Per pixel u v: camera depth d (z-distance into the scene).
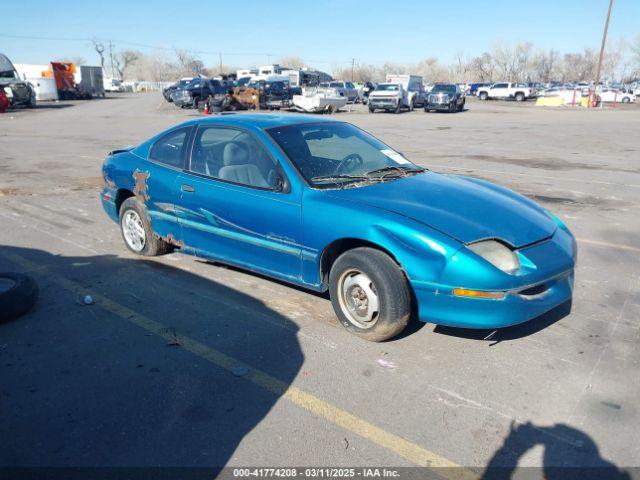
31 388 3.41
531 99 57.88
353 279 3.91
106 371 3.60
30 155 13.89
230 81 39.62
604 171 11.29
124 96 63.81
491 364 3.63
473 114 32.88
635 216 7.57
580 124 24.45
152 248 5.68
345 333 4.07
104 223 7.29
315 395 3.31
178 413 3.15
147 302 4.67
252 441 2.91
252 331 4.13
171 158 5.25
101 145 16.03
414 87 39.66
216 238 4.81
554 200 8.54
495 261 3.49
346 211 3.86
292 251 4.22
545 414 3.10
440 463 2.74
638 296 4.76
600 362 3.65
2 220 7.47
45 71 55.47
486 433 2.95
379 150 4.98
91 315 4.43
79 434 2.98
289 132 4.63
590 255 5.89
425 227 3.61
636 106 48.75
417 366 3.61
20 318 4.38
